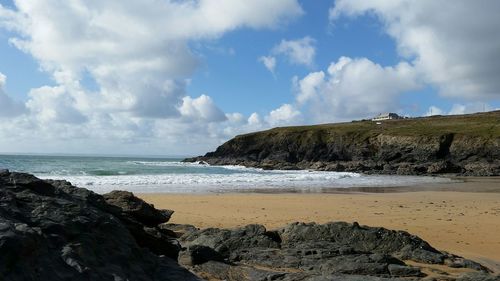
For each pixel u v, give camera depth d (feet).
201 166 308.60
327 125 425.69
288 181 157.99
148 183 131.13
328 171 262.26
